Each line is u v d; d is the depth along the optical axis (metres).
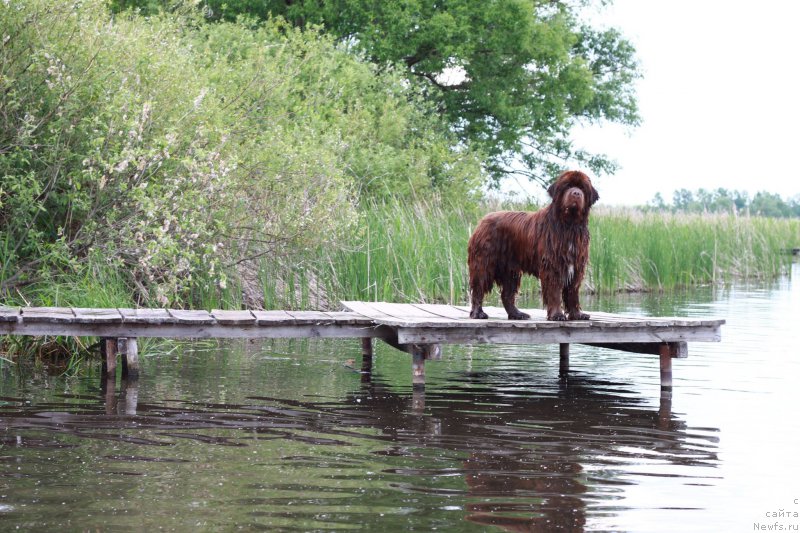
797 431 6.76
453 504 4.79
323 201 12.91
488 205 20.86
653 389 8.61
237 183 12.18
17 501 4.66
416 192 19.28
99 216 10.97
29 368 9.05
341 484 5.11
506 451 6.00
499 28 26.89
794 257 34.66
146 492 4.86
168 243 10.01
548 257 8.41
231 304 12.36
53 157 10.56
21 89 10.52
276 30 19.95
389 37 24.69
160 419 6.77
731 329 13.59
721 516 4.73
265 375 9.05
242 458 5.65
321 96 18.25
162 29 12.76
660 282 21.86
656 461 5.82
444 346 12.07
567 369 9.92
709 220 25.95
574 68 28.92
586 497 4.99
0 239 10.43
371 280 14.25
